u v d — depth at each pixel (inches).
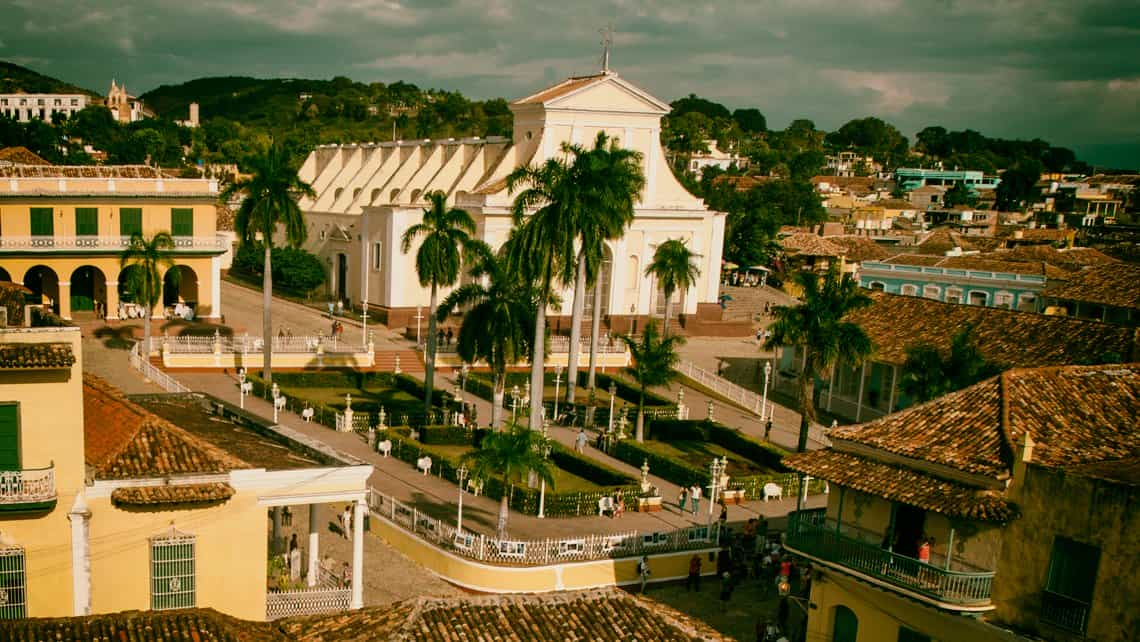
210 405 1374.3
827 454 1075.3
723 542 1451.8
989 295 2977.4
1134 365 1127.6
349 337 2736.2
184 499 964.6
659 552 1401.3
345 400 2209.6
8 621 785.6
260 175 2123.5
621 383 2454.5
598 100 3083.2
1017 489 909.8
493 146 3307.1
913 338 2217.0
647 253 3166.8
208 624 819.4
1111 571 833.5
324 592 1082.7
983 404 1043.3
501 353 1829.5
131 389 1988.2
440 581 1331.2
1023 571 899.4
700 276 3280.0
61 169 2657.5
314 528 1157.1
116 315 2637.8
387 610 865.5
